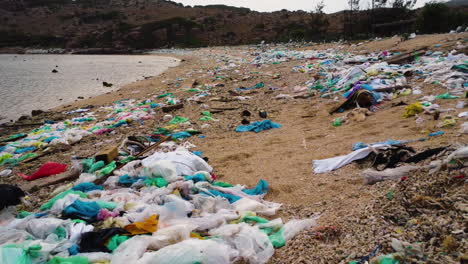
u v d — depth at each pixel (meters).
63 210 4.59
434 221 3.31
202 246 3.31
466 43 16.11
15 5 118.81
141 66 40.66
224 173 6.16
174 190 5.01
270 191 5.20
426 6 31.95
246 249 3.55
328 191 4.85
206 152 7.46
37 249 3.52
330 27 63.25
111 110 14.27
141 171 5.81
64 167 7.27
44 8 120.50
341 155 6.11
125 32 87.69
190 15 103.44
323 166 5.73
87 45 88.12
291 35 58.75
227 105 12.52
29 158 8.42
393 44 23.08
